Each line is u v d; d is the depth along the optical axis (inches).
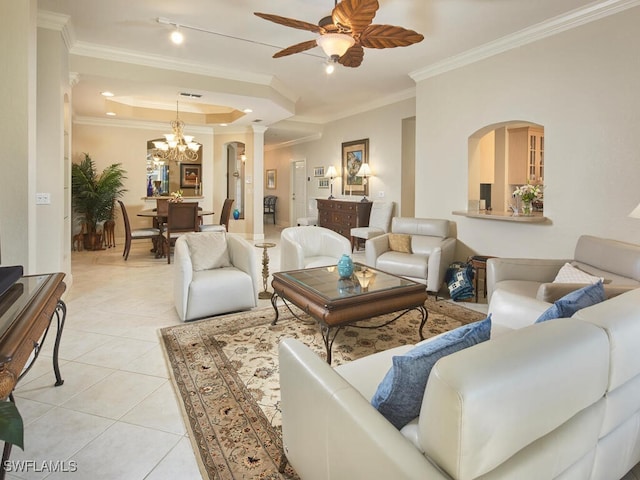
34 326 57.2
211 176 365.7
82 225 297.6
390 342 119.6
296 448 57.1
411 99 255.4
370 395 57.6
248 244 151.2
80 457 69.1
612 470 55.7
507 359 38.4
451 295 164.6
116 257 268.2
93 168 310.5
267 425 78.7
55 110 152.6
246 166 352.2
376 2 94.7
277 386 93.9
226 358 108.4
